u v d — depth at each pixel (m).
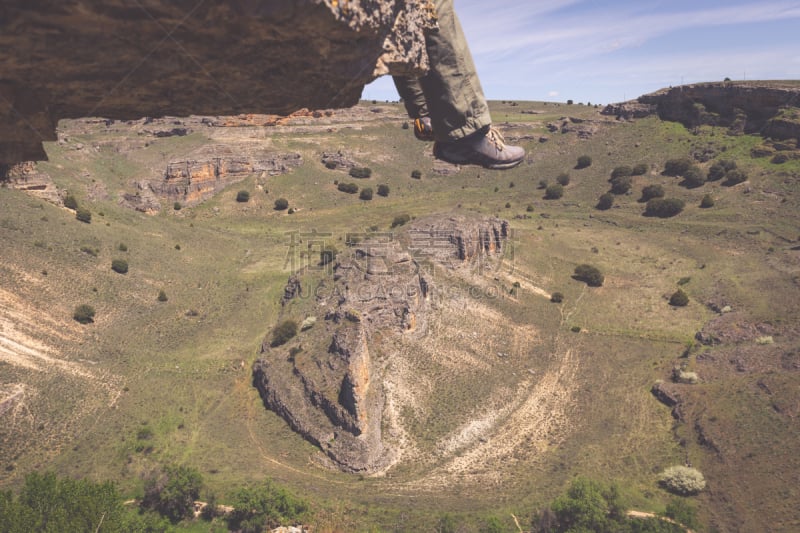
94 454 55.22
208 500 50.16
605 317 90.06
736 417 63.38
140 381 67.81
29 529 33.72
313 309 78.44
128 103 5.51
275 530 47.44
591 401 69.88
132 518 44.06
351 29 4.66
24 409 57.50
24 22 4.02
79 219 100.56
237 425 63.44
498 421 65.44
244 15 4.23
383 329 73.38
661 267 107.81
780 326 79.94
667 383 72.06
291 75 5.28
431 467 58.19
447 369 71.44
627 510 51.78
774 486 53.75
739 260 107.00
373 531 44.97
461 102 5.84
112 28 4.26
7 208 90.19
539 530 47.53
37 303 74.25
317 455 58.78
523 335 82.19
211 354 76.69
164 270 98.56
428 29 5.52
